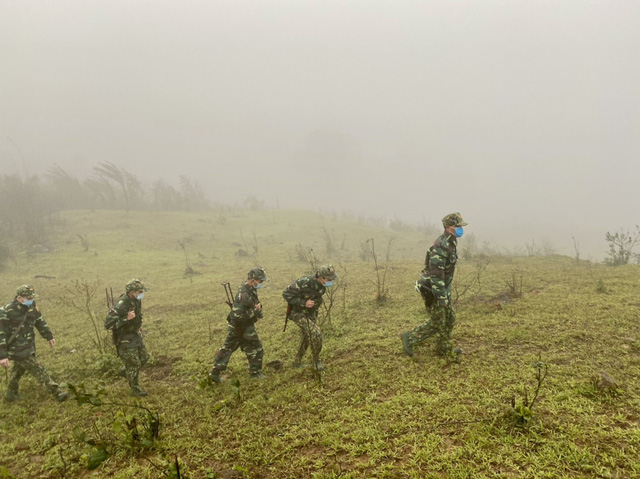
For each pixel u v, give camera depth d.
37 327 5.13
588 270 9.62
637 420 2.93
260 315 4.84
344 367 4.85
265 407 4.03
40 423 4.26
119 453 3.39
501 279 9.12
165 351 6.46
